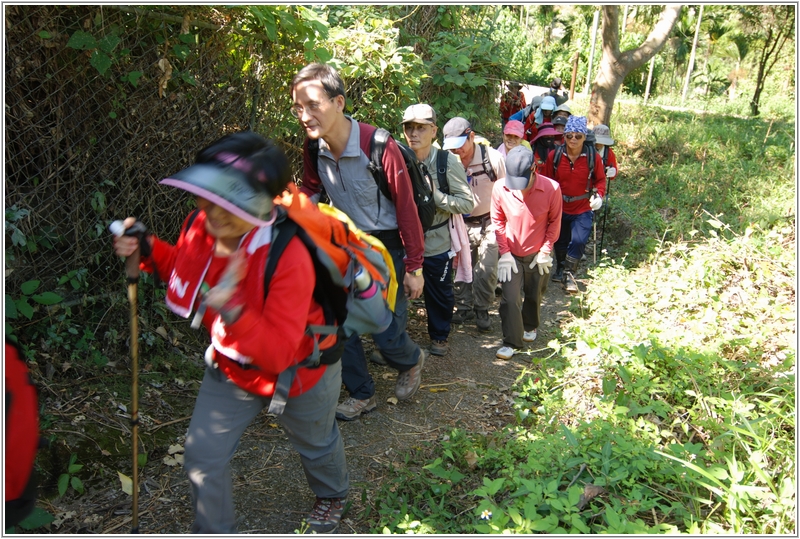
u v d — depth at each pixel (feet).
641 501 9.37
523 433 12.05
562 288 23.90
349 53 18.16
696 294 17.74
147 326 14.03
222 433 8.16
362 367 13.53
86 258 13.19
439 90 24.67
